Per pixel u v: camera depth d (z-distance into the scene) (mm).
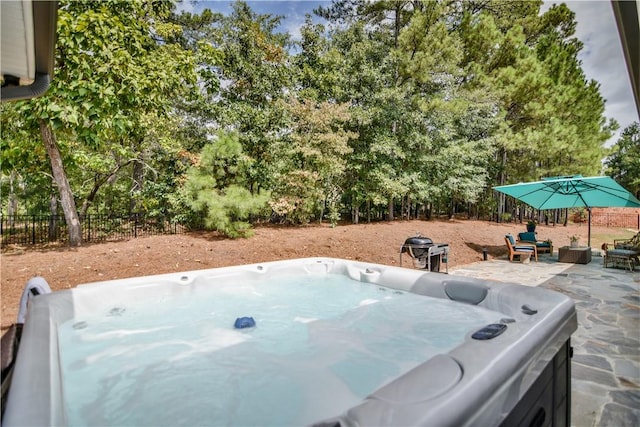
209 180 7258
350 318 3064
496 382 1305
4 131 6316
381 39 12250
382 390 1220
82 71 5035
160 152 8930
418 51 11000
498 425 1281
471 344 1584
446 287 3277
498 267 7242
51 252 5938
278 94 10727
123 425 1604
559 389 1938
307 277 4348
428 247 4645
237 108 9656
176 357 2344
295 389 1943
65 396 1834
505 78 12055
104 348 2457
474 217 15367
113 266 5402
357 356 2369
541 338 1739
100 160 7820
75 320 2668
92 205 10117
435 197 12172
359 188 10797
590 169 11812
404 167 11781
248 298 3650
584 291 5301
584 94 12461
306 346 2529
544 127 12078
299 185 9070
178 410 1735
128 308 3094
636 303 4668
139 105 6059
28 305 2477
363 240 8289
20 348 1574
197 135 10938
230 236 7441
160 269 5504
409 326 2848
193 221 8492
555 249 10312
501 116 12297
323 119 9219
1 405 1303
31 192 10523
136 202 10203
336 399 1857
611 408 2277
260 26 12297
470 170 12070
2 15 1591
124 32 5812
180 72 6930
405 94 11008
